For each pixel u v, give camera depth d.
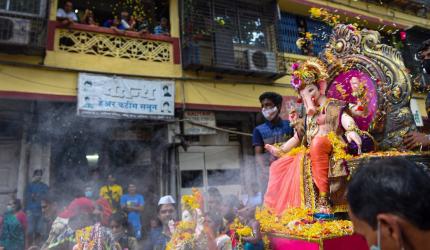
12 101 8.55
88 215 4.40
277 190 3.29
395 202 1.01
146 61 9.95
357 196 1.11
